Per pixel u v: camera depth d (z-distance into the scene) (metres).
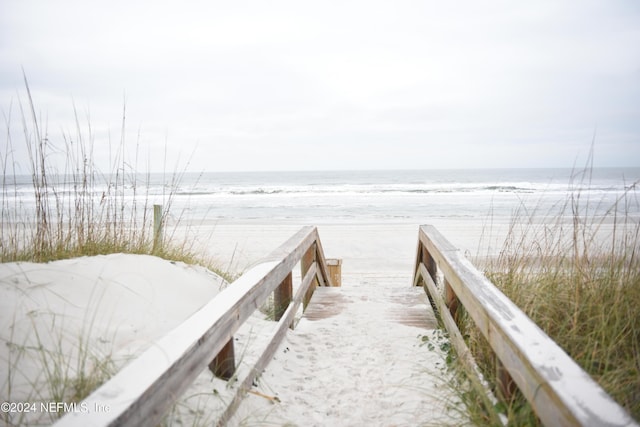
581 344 2.08
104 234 4.16
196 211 21.75
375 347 3.09
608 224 9.62
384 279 8.37
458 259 2.86
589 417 1.04
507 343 1.59
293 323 3.53
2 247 3.29
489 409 1.76
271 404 2.21
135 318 2.50
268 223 16.95
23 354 1.81
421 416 2.11
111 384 1.25
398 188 35.75
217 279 4.25
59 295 2.34
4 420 1.47
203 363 1.65
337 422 2.09
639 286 2.33
